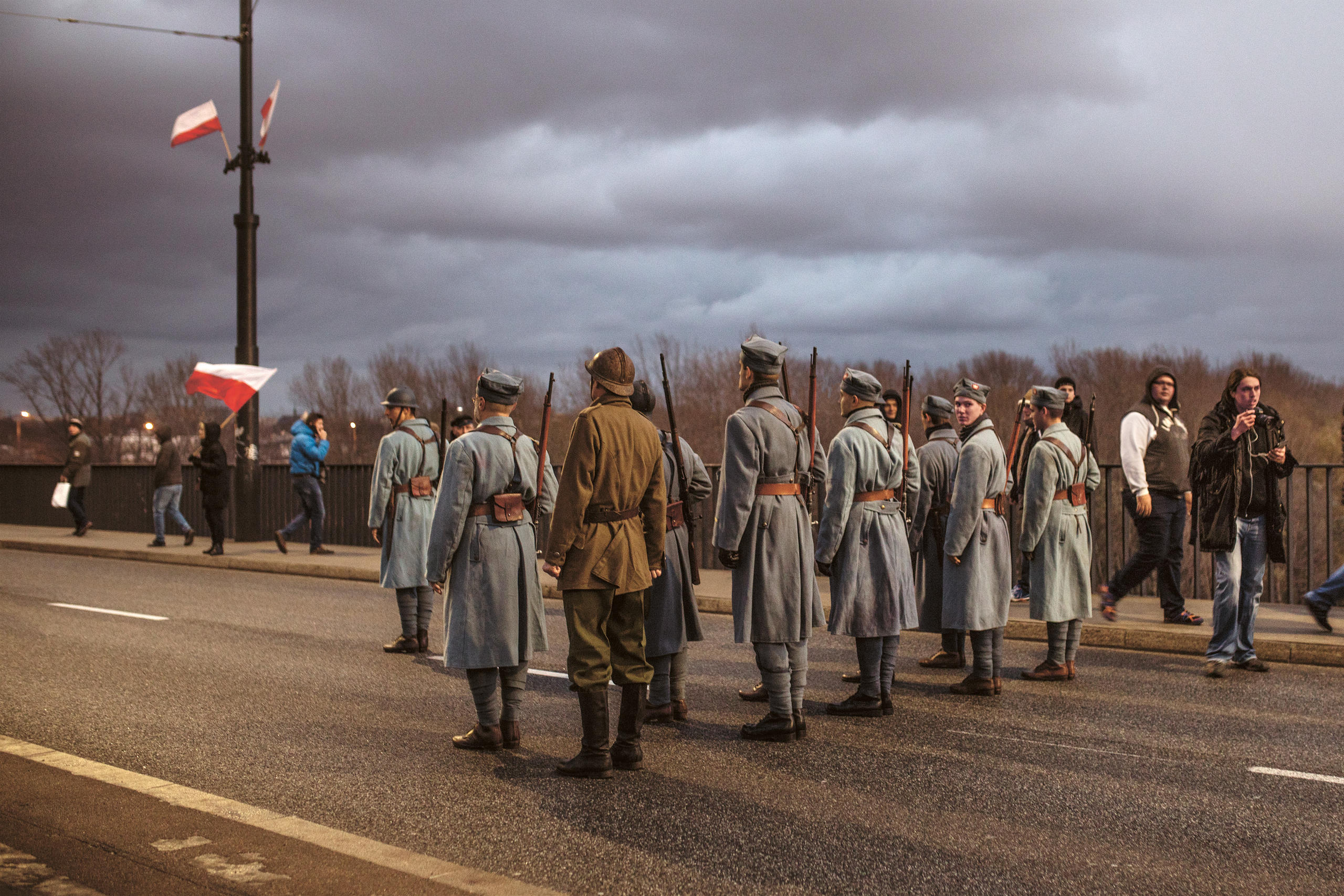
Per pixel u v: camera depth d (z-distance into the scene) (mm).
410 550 8477
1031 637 9469
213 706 6660
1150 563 9297
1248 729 6203
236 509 17750
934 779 5191
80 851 3920
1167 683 7516
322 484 17703
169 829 4176
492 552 5598
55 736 5891
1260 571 7863
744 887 3861
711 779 5176
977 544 7016
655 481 5336
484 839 4332
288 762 5426
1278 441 7797
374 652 8547
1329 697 7062
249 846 4008
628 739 5355
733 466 5781
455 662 5566
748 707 6770
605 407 5203
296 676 7598
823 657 8594
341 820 4551
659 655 6266
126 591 12453
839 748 5766
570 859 4121
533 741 5895
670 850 4211
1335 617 9680
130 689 7145
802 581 5898
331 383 59844
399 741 5855
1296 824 4598
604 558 5102
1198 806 4820
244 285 17344
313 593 12289
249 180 17297
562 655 8641
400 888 3619
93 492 21562
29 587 12789
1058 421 7590
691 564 6363
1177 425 9344
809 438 6102
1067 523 7508
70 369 73438
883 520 6457
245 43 17141
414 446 8500
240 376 17312
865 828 4500
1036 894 3832
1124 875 4020
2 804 4461
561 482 5105
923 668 8062
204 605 11258
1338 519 17469
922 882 3926
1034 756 5609
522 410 37031
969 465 6977
